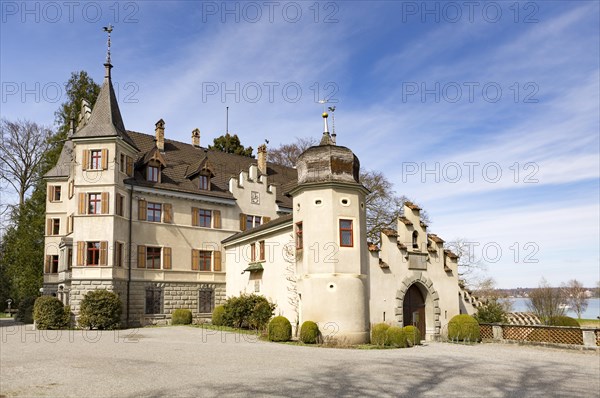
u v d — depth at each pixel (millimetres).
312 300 25406
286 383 13305
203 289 38688
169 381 13398
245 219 42312
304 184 26438
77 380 13391
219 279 39656
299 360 17844
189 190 38938
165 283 36656
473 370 16594
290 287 28297
